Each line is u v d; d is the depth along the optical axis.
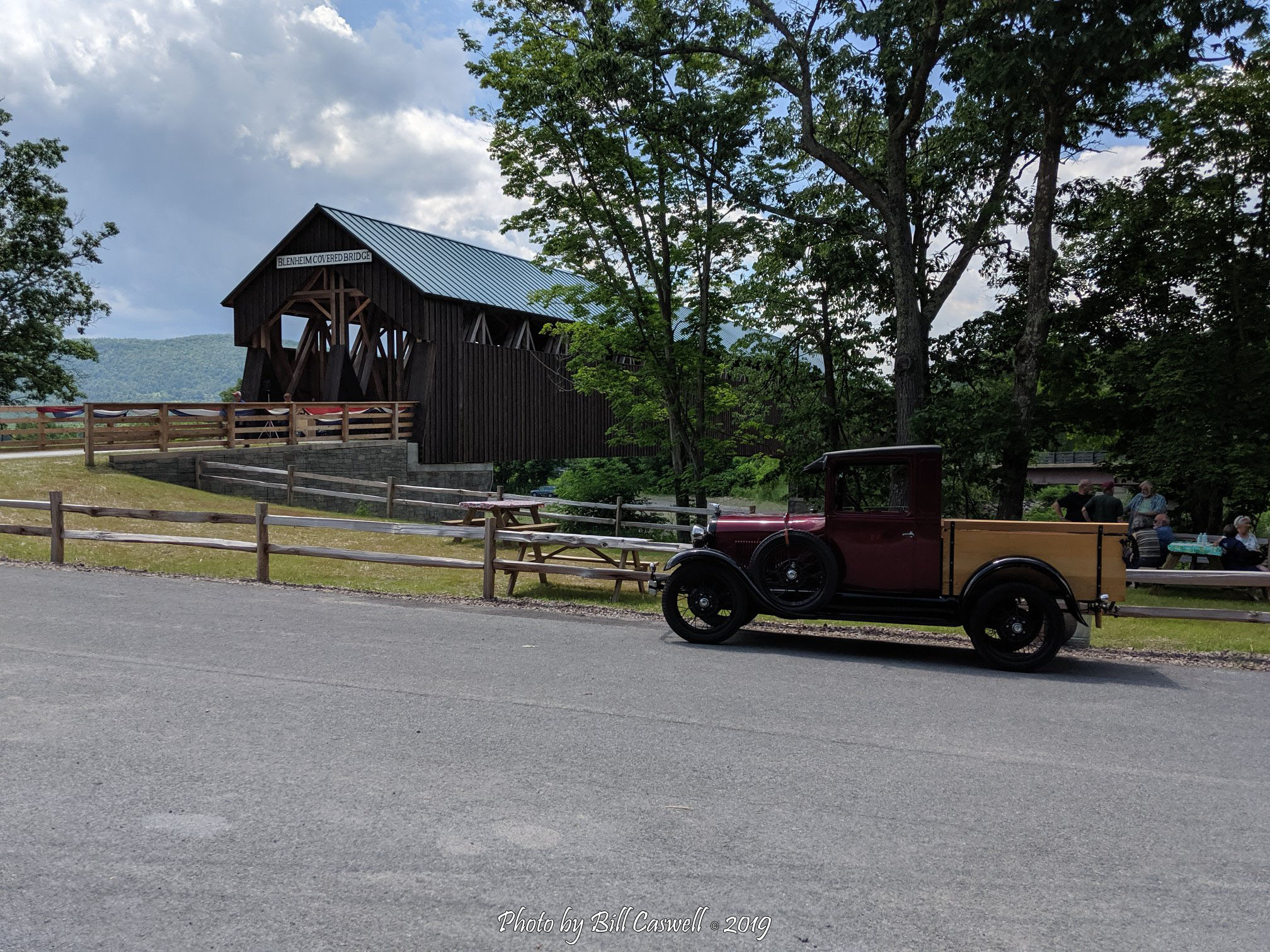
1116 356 18.77
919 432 18.25
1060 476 44.06
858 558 8.84
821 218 20.52
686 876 3.83
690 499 24.77
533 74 21.00
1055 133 17.17
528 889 3.66
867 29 16.45
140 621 8.91
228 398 39.84
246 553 15.41
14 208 38.31
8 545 14.37
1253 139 18.75
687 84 21.72
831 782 5.01
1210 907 3.69
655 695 6.82
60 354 40.75
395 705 6.25
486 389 33.66
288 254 33.38
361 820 4.29
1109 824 4.53
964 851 4.16
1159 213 19.27
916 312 18.70
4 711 5.79
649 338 23.19
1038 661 8.20
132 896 3.52
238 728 5.62
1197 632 10.68
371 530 11.76
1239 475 16.31
